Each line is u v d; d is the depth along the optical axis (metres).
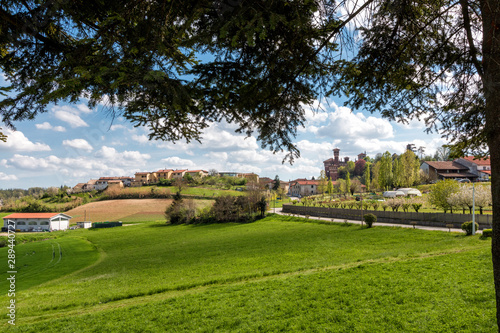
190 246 35.25
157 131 3.91
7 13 3.09
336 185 117.12
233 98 3.65
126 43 3.26
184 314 11.57
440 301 9.41
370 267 15.38
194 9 2.97
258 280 16.42
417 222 35.16
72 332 10.88
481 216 28.97
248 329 9.46
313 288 12.82
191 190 94.69
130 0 3.12
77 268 28.41
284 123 4.09
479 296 9.27
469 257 14.84
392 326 8.11
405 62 4.51
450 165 81.06
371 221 35.44
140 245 40.44
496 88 3.22
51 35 3.80
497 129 3.22
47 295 17.56
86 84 2.98
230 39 3.24
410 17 3.98
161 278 20.89
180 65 3.81
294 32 3.28
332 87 4.31
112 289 18.36
